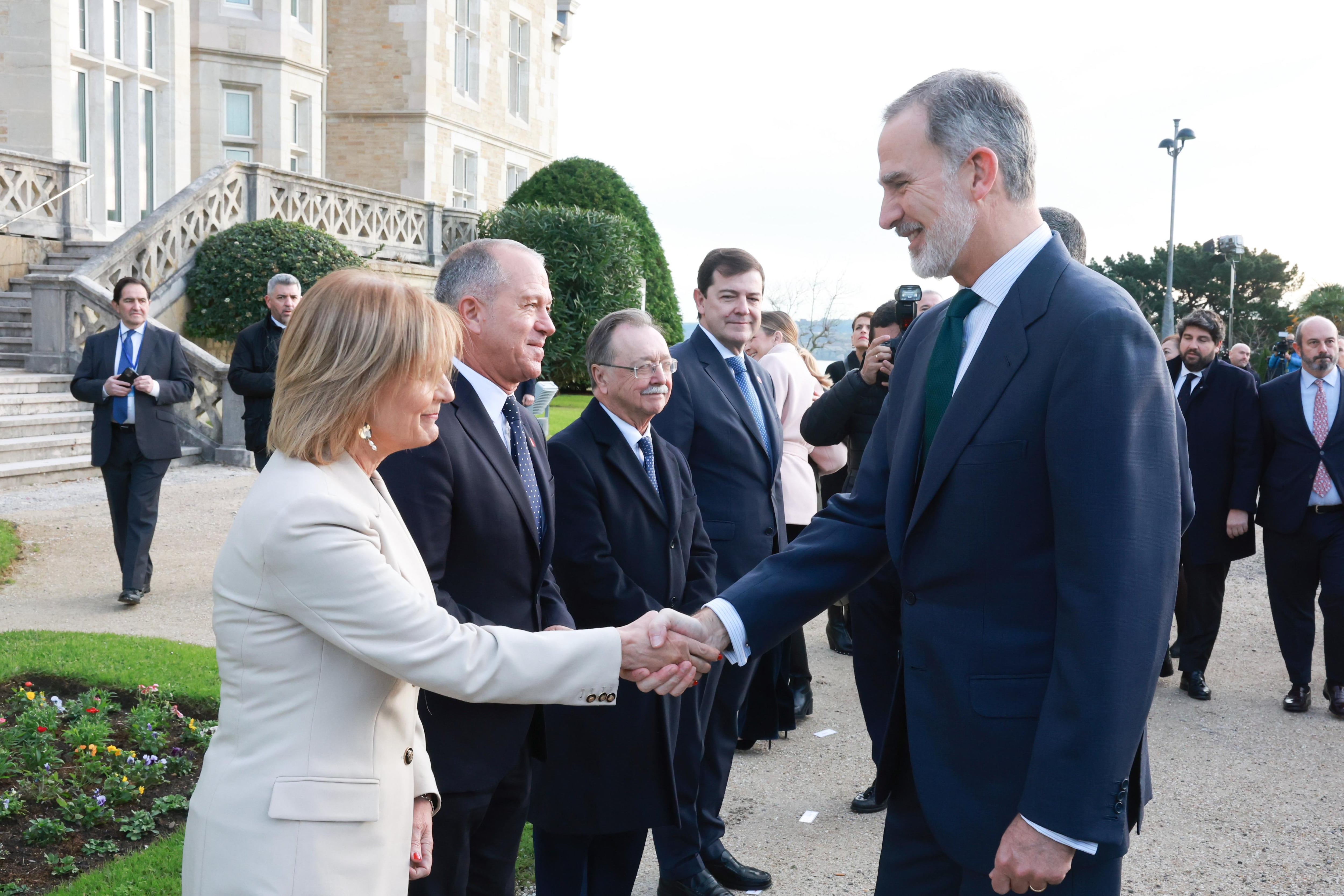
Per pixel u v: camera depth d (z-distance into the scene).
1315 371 5.42
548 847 2.92
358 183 22.23
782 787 4.34
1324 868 3.66
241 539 1.73
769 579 2.35
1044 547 1.91
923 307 5.12
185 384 6.89
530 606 2.49
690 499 3.38
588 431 3.13
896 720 2.19
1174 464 1.87
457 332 1.91
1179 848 3.82
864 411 5.50
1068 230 2.92
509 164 26.05
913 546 2.05
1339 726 5.25
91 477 10.73
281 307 7.08
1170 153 20.98
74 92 15.49
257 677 1.72
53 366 12.03
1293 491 5.42
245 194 15.26
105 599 6.72
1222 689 5.90
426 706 2.29
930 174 2.00
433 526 2.25
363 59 22.00
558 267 20.28
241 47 18.61
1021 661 1.92
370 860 1.73
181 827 3.60
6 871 3.24
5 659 4.95
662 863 3.25
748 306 3.98
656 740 2.87
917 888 2.17
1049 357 1.88
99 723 4.18
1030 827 1.81
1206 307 52.00
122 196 16.44
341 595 1.70
